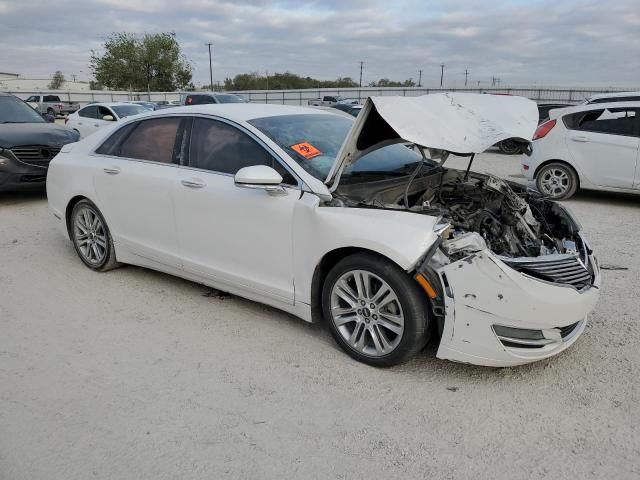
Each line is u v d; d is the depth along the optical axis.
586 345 3.59
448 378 3.19
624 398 2.99
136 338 3.74
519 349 2.97
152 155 4.43
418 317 3.04
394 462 2.51
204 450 2.59
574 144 8.20
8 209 7.84
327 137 4.00
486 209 3.80
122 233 4.69
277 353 3.51
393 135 3.41
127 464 2.50
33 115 9.37
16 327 3.92
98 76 57.72
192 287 4.67
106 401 2.99
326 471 2.45
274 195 3.52
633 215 7.53
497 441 2.64
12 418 2.85
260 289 3.78
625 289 4.61
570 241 3.52
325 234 3.27
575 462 2.49
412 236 2.98
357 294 3.31
